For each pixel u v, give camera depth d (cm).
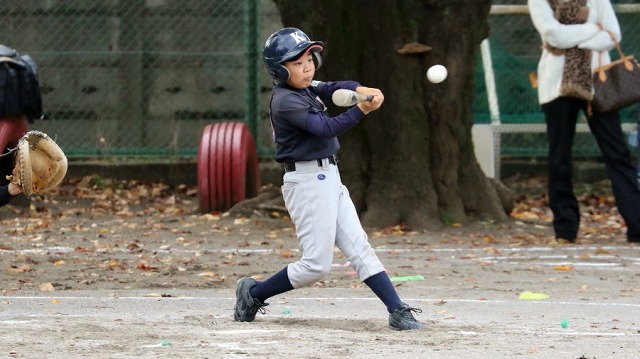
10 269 3938
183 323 2698
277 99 2620
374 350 2234
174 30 6750
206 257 4322
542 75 4662
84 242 4712
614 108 4569
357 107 2550
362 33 5316
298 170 2648
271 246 4659
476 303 3259
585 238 4922
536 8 4581
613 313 3070
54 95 6731
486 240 4834
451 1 5309
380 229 5197
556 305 3231
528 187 6662
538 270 3994
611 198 6312
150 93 6762
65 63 6725
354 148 5403
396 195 5291
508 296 3438
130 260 4209
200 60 6744
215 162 5662
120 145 6756
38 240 4750
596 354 2219
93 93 6750
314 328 2636
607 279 3812
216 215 5603
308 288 3588
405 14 5288
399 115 5312
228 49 6738
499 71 6825
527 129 6681
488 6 5378
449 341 2394
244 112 6738
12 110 5325
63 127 6738
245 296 2745
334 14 5291
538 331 2611
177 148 6762
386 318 2884
